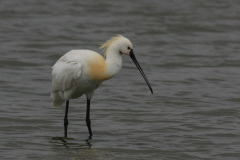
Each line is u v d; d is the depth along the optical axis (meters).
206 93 17.75
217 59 23.98
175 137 12.84
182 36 29.89
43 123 13.90
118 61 12.63
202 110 15.52
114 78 20.06
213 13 36.75
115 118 14.59
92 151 11.65
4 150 11.50
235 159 11.23
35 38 27.73
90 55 12.48
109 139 12.66
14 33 28.92
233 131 13.38
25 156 11.12
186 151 11.76
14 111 14.90
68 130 13.38
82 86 12.66
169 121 14.28
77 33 29.58
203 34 30.59
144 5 39.34
